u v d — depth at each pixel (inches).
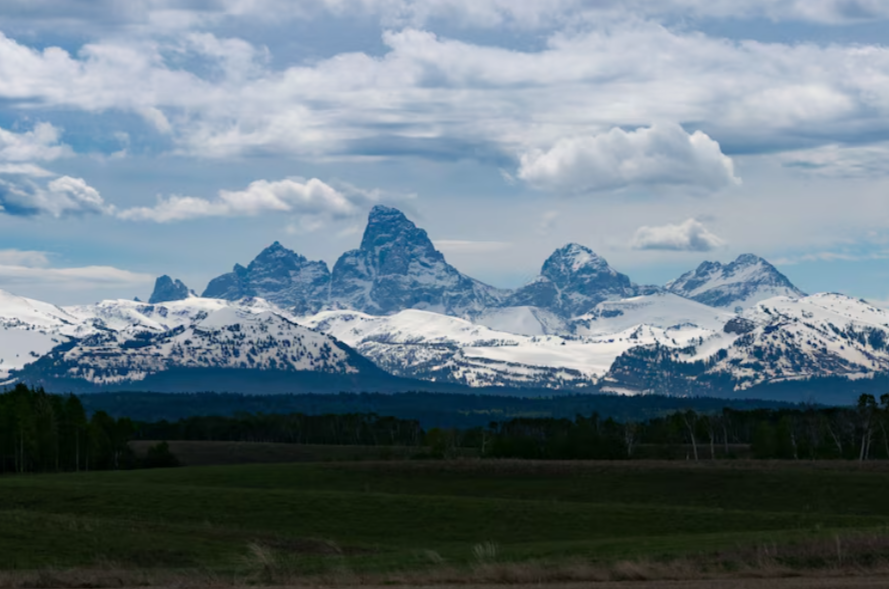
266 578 2391.7
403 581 2298.2
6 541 3294.8
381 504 4795.8
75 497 4884.4
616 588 2167.8
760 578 2267.5
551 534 4151.1
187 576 2437.3
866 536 2854.3
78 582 2335.1
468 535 4160.9
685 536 3688.5
